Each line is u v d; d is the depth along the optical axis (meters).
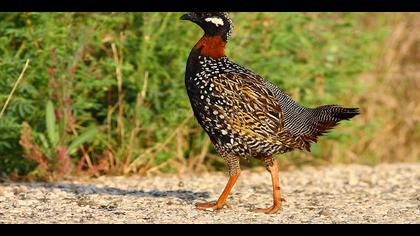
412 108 28.75
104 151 23.14
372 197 19.52
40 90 22.50
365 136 27.55
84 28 22.67
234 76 17.28
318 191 20.50
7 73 21.86
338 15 27.09
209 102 17.28
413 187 21.22
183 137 24.31
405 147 28.73
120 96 22.86
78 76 22.67
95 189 20.06
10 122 21.67
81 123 23.42
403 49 28.83
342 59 26.73
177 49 23.66
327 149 26.97
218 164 24.81
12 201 18.05
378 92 28.11
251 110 17.16
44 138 22.11
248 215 17.06
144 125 23.47
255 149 17.47
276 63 24.83
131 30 23.92
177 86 23.69
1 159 22.39
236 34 24.69
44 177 22.00
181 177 23.00
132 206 17.78
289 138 17.38
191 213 17.14
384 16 28.92
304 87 25.75
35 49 22.34
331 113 17.61
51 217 16.45
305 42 25.53
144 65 23.30
